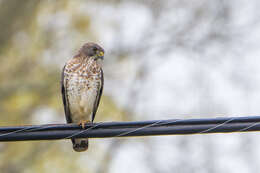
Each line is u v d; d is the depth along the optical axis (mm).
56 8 17703
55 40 17484
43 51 17438
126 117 15992
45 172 15398
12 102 16500
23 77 17125
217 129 7938
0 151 15664
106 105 16094
